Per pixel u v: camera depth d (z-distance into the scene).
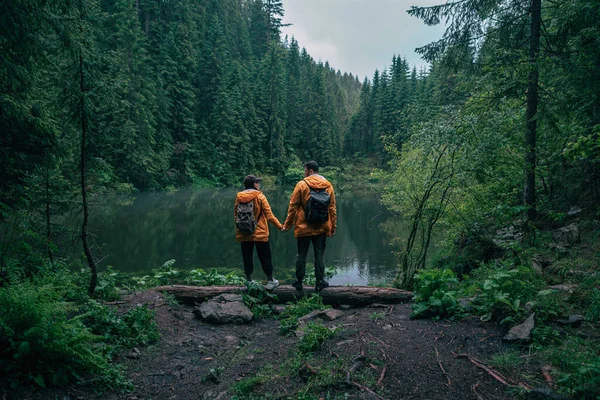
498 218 6.04
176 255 11.15
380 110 58.41
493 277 3.78
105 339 3.51
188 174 39.69
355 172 56.41
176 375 3.11
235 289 5.08
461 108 6.65
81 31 4.31
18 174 5.39
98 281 4.97
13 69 5.00
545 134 7.20
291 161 54.12
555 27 6.62
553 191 7.38
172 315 4.45
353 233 15.34
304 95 62.19
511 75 6.53
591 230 5.54
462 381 2.50
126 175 30.61
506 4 6.73
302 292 5.06
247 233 4.99
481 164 5.51
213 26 50.47
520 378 2.43
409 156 6.55
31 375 2.59
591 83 5.79
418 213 5.98
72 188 5.23
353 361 2.83
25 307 2.71
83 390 2.73
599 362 2.24
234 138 44.41
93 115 4.42
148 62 39.66
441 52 7.30
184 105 40.69
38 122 5.43
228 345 3.73
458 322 3.60
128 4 30.20
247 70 56.69
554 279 4.34
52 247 4.75
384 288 4.95
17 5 4.18
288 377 2.81
